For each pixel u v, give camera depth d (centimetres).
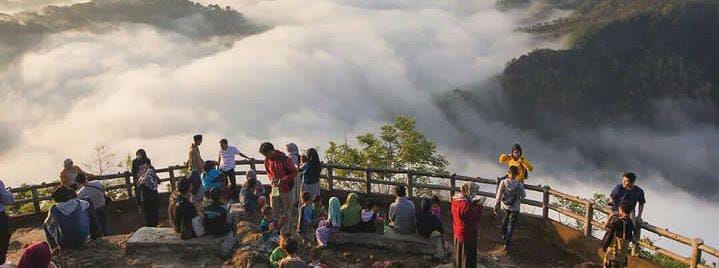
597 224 955
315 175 1020
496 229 1087
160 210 1254
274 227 888
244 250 855
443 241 923
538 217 1073
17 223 1172
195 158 1142
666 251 853
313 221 1005
